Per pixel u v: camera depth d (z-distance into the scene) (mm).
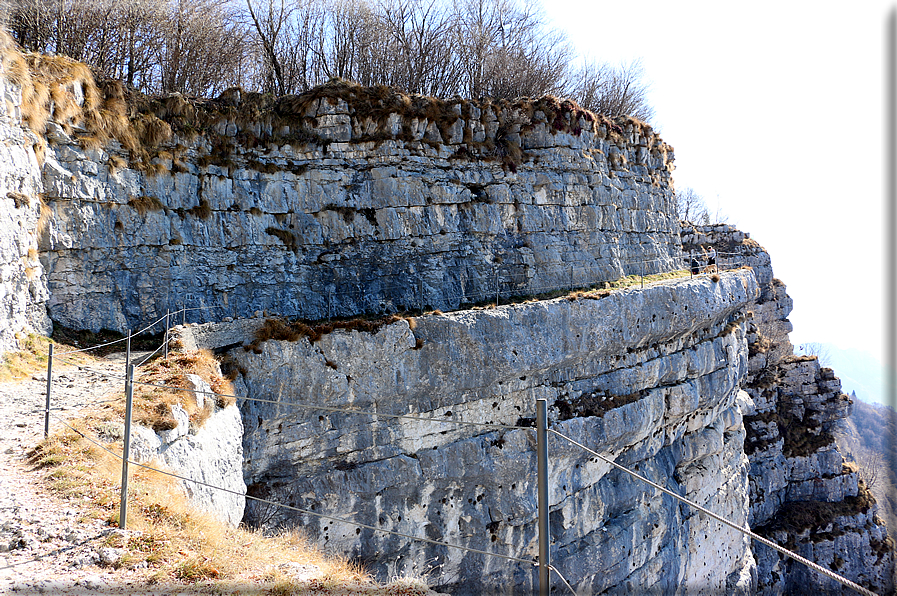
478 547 25172
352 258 30125
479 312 25719
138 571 8859
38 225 22109
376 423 23219
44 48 28906
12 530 9297
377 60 39688
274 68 37438
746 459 41531
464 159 32844
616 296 29906
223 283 27156
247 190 28266
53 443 12266
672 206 45031
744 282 39375
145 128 26188
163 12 33531
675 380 33375
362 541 22656
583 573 27172
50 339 21859
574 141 36125
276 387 21203
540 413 7520
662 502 31578
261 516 20484
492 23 45750
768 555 47750
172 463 13602
